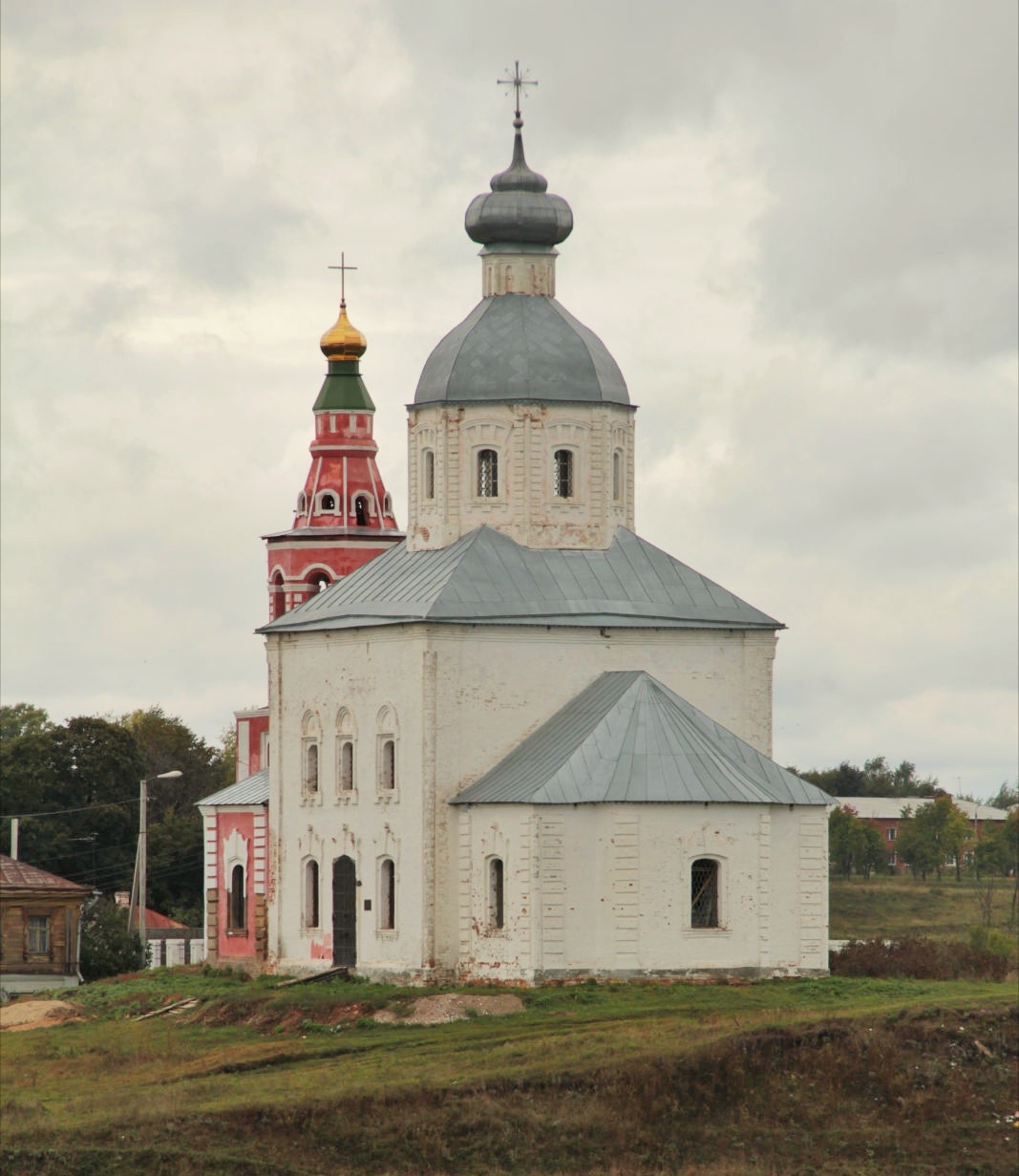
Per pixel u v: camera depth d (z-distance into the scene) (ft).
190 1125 230.48
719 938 283.59
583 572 311.88
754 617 314.35
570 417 316.40
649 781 283.59
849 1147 232.73
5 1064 274.98
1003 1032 250.98
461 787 298.56
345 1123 230.89
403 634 302.04
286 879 324.19
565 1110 233.96
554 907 282.36
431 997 278.87
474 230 324.80
